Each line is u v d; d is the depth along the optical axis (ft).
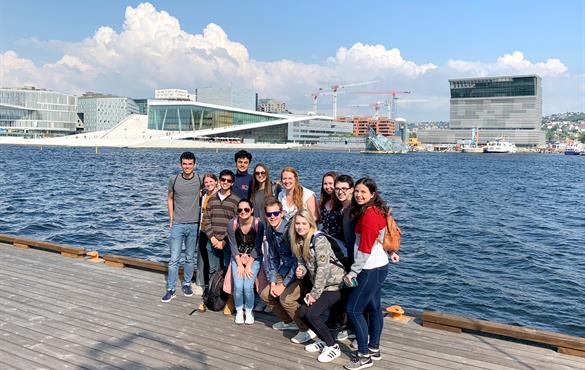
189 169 21.85
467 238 60.29
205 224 21.31
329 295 15.94
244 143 446.19
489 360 15.76
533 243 58.34
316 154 411.75
